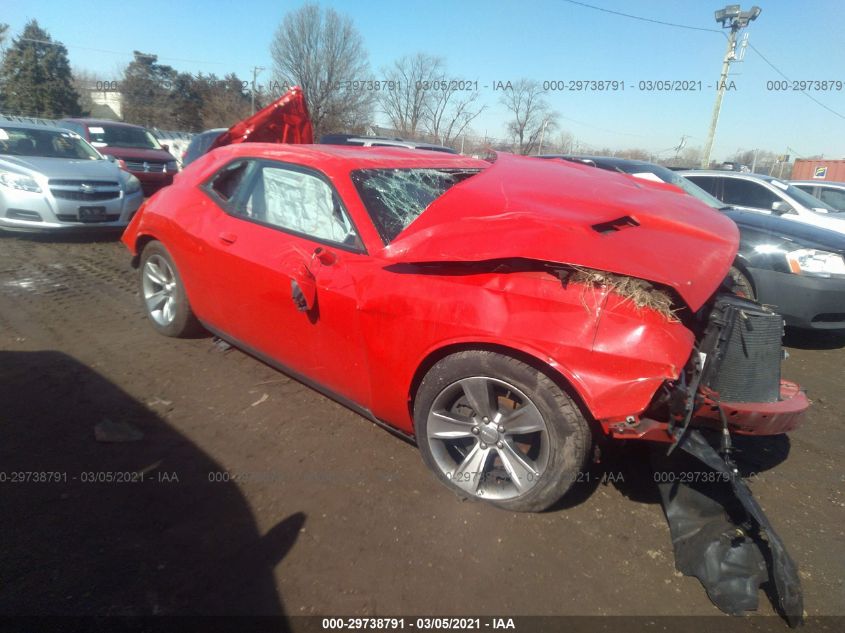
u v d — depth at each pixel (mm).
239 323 3635
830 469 3242
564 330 2348
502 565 2373
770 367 2637
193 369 3965
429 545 2459
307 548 2410
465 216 2730
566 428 2400
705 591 2293
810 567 2463
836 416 3924
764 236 5066
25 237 7820
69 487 2693
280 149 3609
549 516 2670
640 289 2336
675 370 2225
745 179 8289
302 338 3199
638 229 2801
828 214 7707
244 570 2279
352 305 2859
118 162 8906
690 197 3744
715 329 2588
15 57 33031
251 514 2592
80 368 3879
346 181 3119
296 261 3123
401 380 2771
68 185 7242
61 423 3217
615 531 2602
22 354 4043
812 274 4824
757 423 2523
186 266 3947
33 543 2340
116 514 2539
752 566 2277
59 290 5559
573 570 2367
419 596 2205
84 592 2125
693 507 2514
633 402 2256
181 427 3260
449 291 2584
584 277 2396
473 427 2656
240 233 3529
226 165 3885
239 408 3496
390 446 3166
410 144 12633
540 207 2736
